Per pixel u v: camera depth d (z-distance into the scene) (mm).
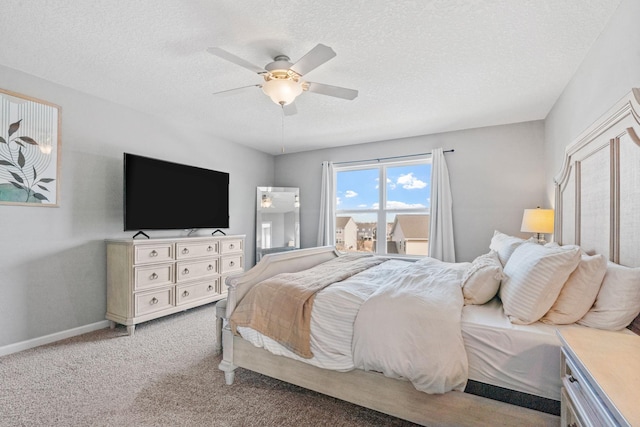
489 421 1392
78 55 2301
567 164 2461
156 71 2547
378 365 1521
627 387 821
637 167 1448
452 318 1499
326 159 5164
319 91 2355
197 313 3586
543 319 1509
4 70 2467
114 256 3027
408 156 4477
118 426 1631
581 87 2357
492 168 3926
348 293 1799
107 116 3166
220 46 2174
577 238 2238
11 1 1705
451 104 3223
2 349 2457
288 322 1812
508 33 2006
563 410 1218
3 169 2465
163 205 3457
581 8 1769
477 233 3992
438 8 1775
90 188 3035
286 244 5227
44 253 2711
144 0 1708
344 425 1658
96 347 2619
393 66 2439
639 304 1316
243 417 1715
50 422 1660
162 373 2188
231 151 4730
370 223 4922
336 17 1857
